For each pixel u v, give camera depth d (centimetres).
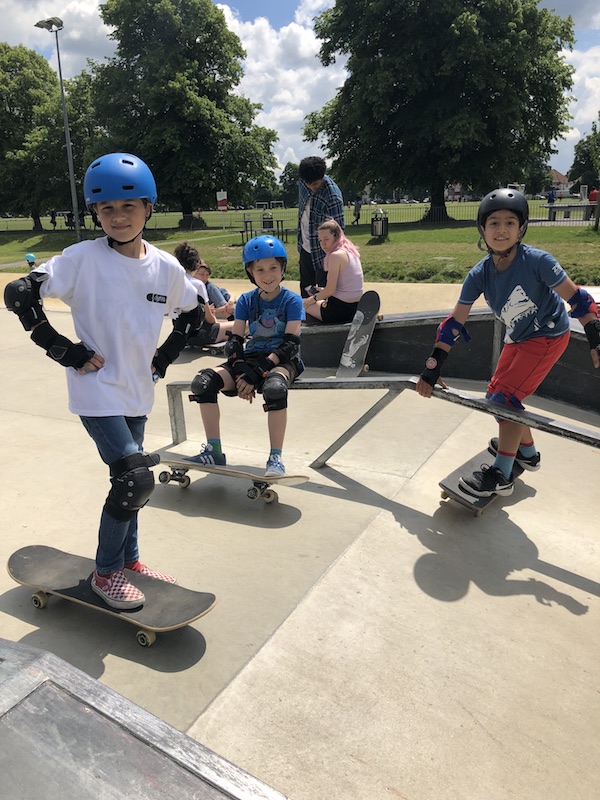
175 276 217
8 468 366
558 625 226
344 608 234
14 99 4031
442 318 516
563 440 399
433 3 2427
